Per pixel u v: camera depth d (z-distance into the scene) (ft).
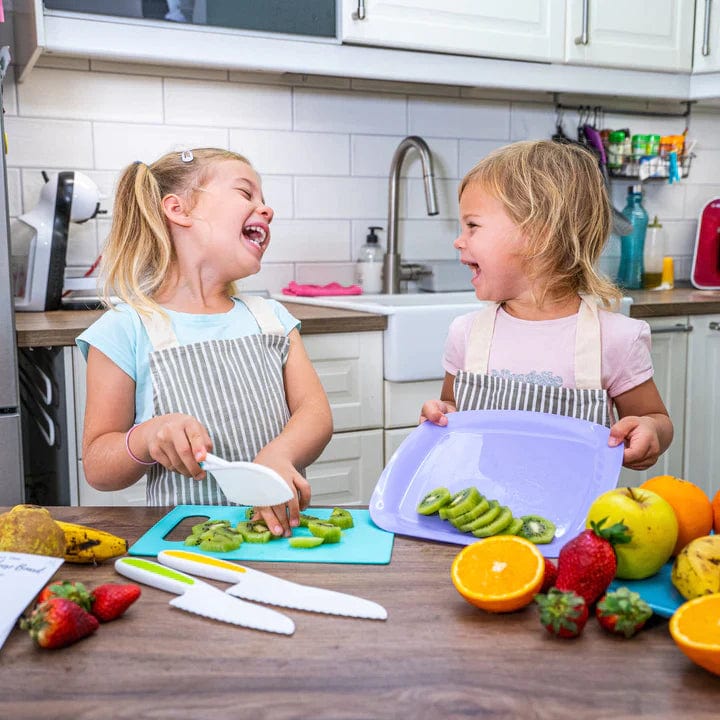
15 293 6.35
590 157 3.83
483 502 2.63
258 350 3.72
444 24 6.85
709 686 1.62
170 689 1.62
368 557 2.36
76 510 2.85
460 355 4.12
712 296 7.82
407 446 3.06
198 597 2.03
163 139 7.07
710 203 8.87
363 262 7.77
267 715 1.52
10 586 1.97
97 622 1.87
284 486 2.31
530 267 3.71
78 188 6.16
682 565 1.95
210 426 3.53
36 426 6.06
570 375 3.76
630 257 8.70
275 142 7.50
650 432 3.00
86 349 3.60
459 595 2.08
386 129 7.93
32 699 1.59
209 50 6.17
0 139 4.88
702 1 7.91
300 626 1.90
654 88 8.00
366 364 6.04
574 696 1.58
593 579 1.91
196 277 3.81
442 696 1.58
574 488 2.80
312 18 6.43
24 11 5.84
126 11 5.84
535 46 7.25
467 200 3.80
